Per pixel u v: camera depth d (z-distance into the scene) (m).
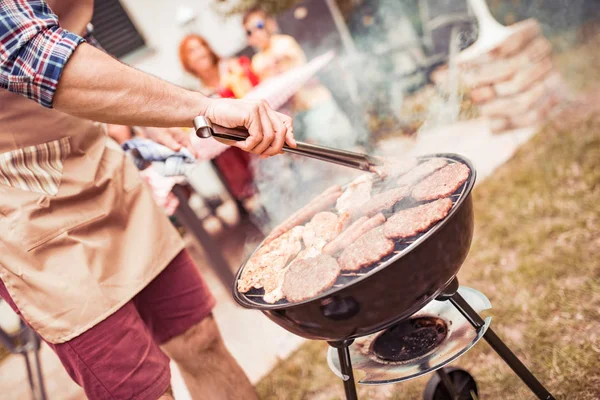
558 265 2.31
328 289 1.28
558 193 2.83
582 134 3.31
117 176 1.71
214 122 1.35
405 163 1.67
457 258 1.33
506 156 3.66
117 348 1.55
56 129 1.55
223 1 6.05
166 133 2.19
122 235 1.68
